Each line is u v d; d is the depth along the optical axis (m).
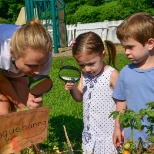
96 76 1.32
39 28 0.96
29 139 0.85
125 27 1.13
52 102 2.17
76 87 1.36
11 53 1.01
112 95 1.24
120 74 1.21
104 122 1.32
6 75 1.23
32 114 0.84
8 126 0.81
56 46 5.32
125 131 1.17
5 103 1.22
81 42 1.25
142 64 1.17
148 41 1.12
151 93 1.14
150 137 0.89
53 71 3.31
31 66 0.98
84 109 1.36
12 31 1.12
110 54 1.38
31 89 0.96
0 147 0.80
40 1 5.98
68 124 1.78
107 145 1.32
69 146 0.94
